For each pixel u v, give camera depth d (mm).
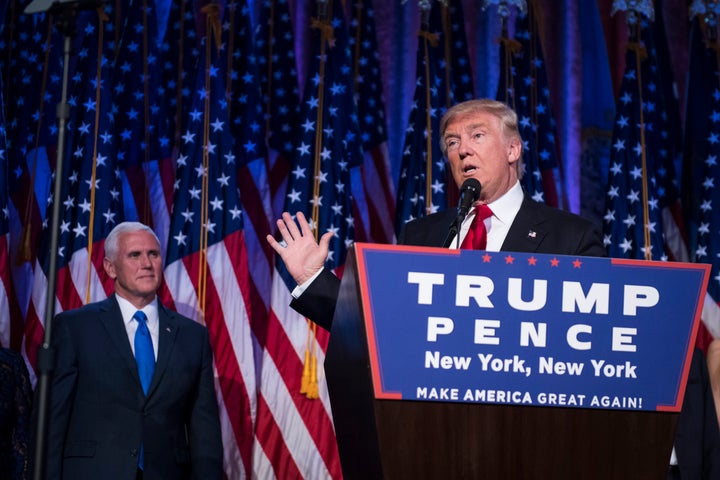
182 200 4918
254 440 4707
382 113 5586
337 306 1813
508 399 1646
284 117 5434
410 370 1633
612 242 5258
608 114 5844
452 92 5559
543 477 1649
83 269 4719
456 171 2586
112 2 5355
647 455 1686
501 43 5504
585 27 5910
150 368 3932
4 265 4738
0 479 3707
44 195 5004
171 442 3859
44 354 2412
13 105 5152
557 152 5766
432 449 1630
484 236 2398
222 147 5000
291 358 4789
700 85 5723
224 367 4762
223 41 5379
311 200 4969
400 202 5188
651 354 1694
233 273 4855
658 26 5930
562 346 1671
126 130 5219
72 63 5129
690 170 5637
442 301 1653
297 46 5578
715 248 5340
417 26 5727
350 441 1795
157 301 4148
